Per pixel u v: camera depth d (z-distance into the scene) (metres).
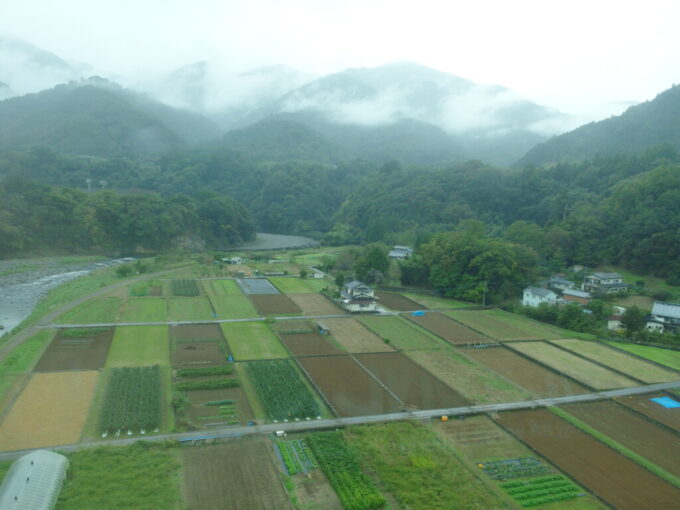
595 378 45.31
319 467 28.55
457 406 37.78
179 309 64.06
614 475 29.20
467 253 79.19
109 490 24.97
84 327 53.31
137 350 47.03
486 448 31.66
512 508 25.58
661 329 63.03
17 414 32.84
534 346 54.88
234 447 30.25
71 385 38.09
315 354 48.56
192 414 34.31
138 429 31.58
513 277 78.75
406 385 41.69
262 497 25.44
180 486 25.95
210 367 43.09
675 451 32.47
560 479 28.47
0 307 66.06
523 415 36.94
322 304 70.94
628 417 37.53
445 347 53.25
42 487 23.59
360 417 35.03
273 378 41.06
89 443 29.69
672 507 26.25
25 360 42.56
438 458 29.91
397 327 60.31
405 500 25.72
